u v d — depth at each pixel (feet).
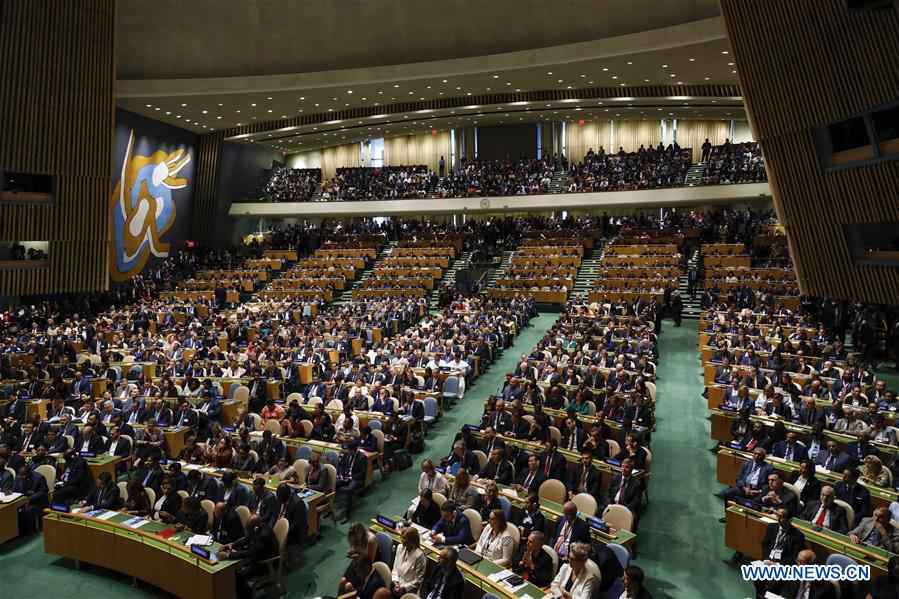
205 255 124.36
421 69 92.79
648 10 79.10
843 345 61.87
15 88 59.00
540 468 34.09
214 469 36.60
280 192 133.28
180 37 90.84
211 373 60.90
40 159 61.00
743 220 106.73
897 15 40.06
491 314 79.71
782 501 29.27
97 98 64.18
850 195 47.52
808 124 48.65
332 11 87.30
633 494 31.32
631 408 42.63
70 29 61.98
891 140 43.24
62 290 64.69
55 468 39.88
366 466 37.91
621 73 91.50
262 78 96.78
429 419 48.47
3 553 33.32
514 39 87.86
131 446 42.37
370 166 146.61
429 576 25.81
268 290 104.17
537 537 24.72
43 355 68.54
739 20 51.11
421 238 120.26
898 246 47.57
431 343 64.28
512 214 129.70
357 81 94.84
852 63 44.24
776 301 80.12
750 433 38.04
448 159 143.95
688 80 95.66
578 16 82.64
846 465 32.86
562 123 137.28
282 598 28.09
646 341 63.16
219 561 26.86
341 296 104.42
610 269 96.53
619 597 23.29
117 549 29.81
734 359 55.42
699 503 35.94
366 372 55.16
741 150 117.60
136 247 111.96
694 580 28.37
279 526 28.99
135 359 67.46
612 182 115.55
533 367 53.83
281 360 64.75
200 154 126.82
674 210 120.26
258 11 87.35
